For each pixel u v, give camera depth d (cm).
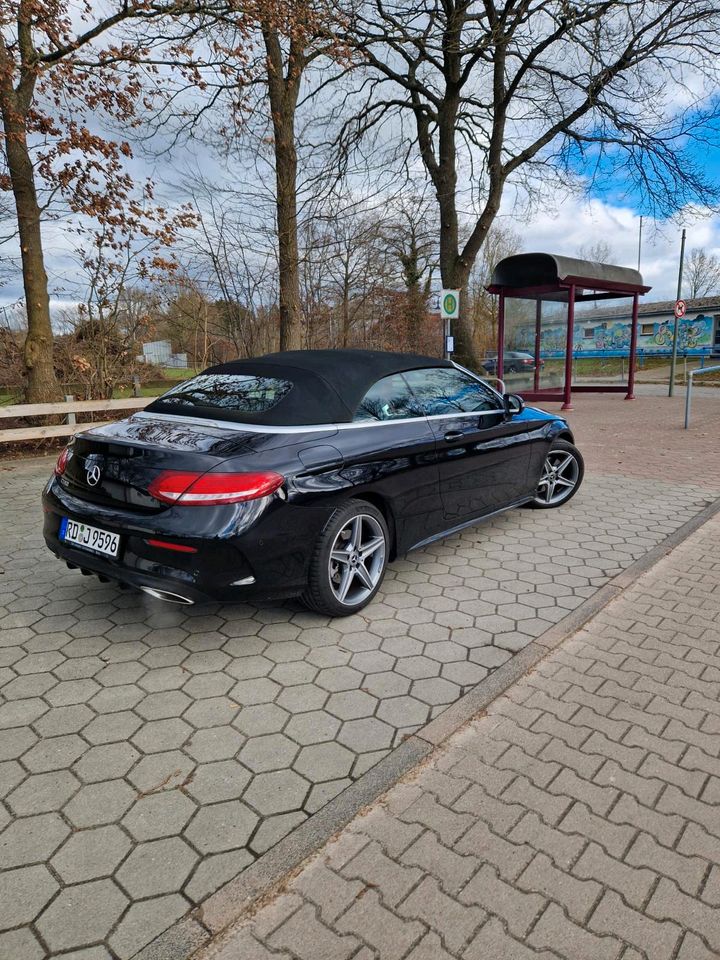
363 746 247
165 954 163
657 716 267
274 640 335
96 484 321
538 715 269
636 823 206
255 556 299
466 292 1595
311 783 227
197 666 308
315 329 1559
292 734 255
